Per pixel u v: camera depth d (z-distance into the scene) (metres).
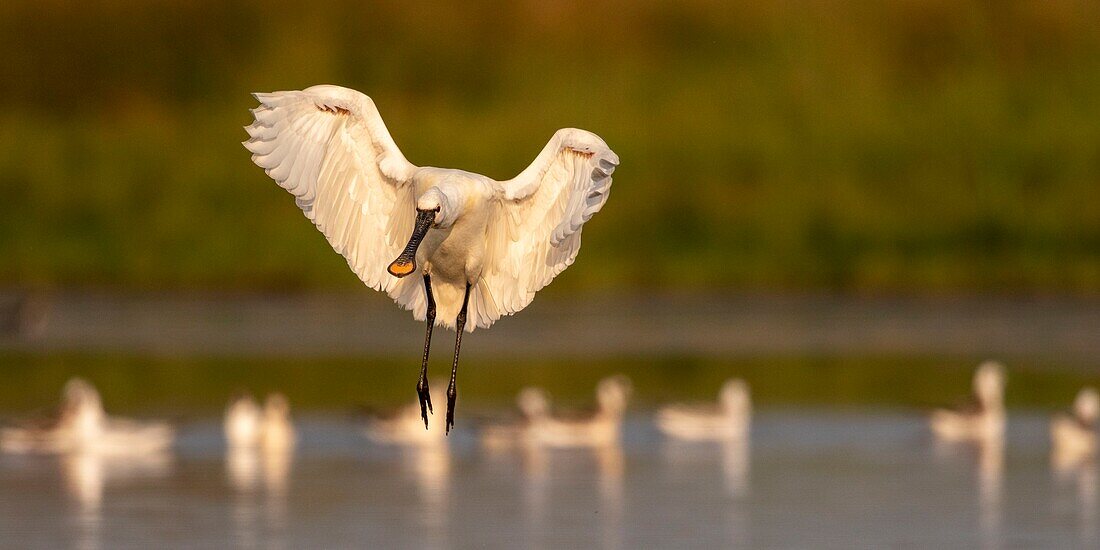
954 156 45.81
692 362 32.06
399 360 32.06
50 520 17.78
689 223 43.28
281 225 42.41
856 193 44.31
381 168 9.98
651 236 43.09
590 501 19.02
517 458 22.80
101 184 43.78
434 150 43.50
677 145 45.09
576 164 9.98
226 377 29.41
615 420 24.42
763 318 38.84
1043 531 17.41
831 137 45.91
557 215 10.05
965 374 30.41
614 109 46.53
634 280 42.34
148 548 16.38
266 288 41.56
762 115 46.75
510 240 10.16
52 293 40.91
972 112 47.16
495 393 28.36
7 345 33.41
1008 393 28.72
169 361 31.33
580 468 21.75
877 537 17.08
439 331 36.22
